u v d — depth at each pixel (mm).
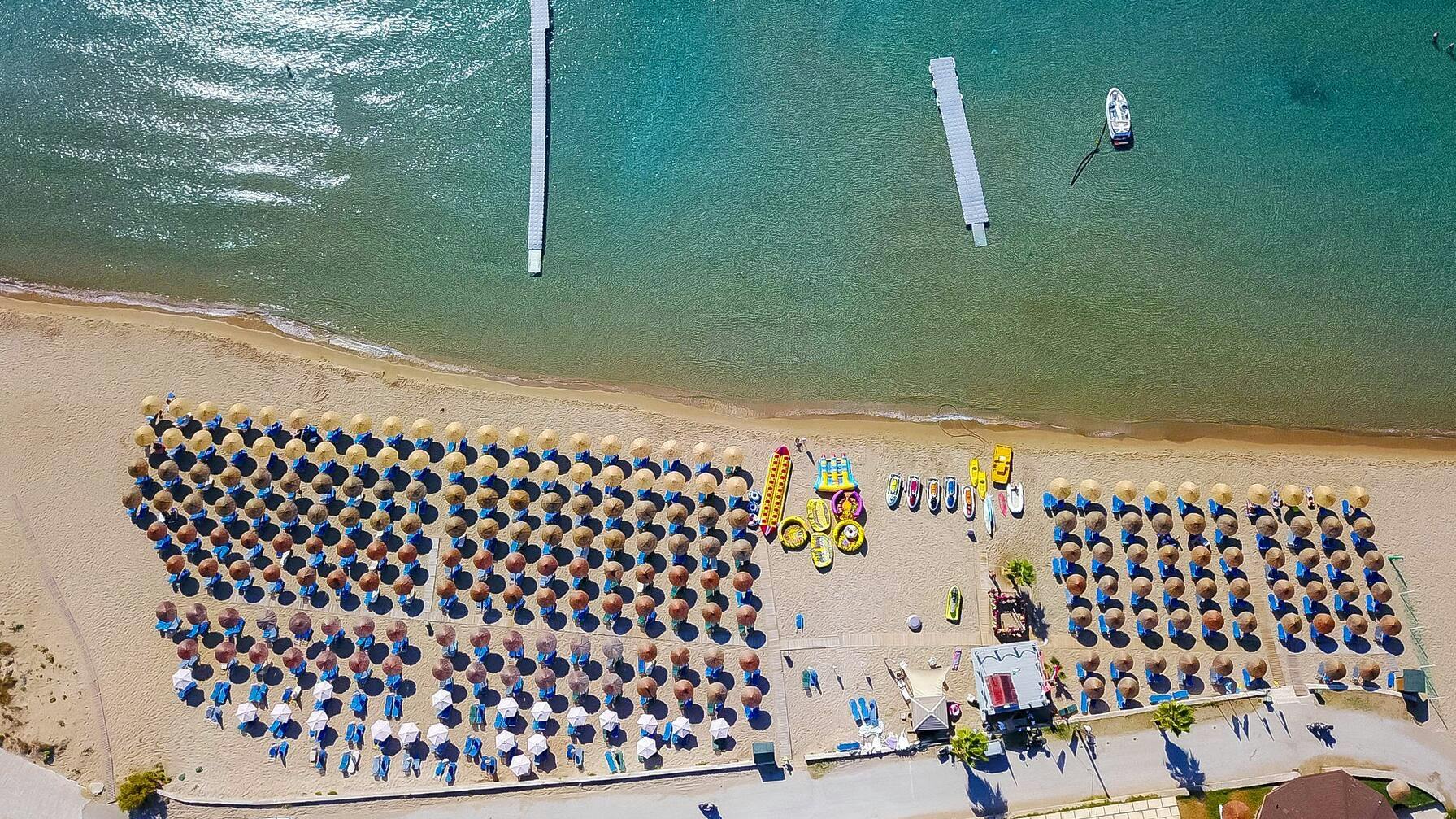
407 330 51844
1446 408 49750
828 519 46812
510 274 53156
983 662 42656
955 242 53812
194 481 46688
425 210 54500
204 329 51438
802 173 55469
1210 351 51156
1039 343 51406
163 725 43031
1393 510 47062
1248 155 55531
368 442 48094
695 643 44562
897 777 42594
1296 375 50500
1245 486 47781
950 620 45031
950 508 47031
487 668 44031
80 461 47312
